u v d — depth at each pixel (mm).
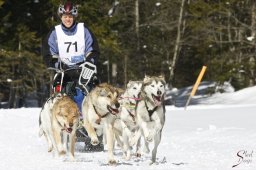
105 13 30172
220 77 31984
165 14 36688
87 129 9000
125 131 9359
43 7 27891
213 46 33594
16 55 26750
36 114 17859
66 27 10258
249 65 31781
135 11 34875
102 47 27578
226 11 32438
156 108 8539
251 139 10867
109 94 8555
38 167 8016
